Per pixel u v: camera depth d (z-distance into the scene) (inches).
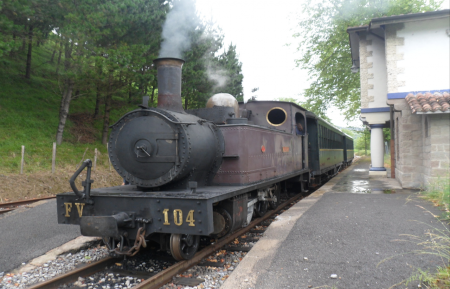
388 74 375.2
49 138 592.7
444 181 293.1
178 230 153.9
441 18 352.8
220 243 196.4
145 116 183.0
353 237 180.1
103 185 507.8
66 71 526.3
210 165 205.8
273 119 334.3
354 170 721.0
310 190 483.5
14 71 779.4
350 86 730.8
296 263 148.6
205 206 148.6
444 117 320.5
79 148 606.5
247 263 151.6
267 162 255.3
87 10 494.6
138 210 162.6
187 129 179.2
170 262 175.2
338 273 135.4
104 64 490.6
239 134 211.8
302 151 375.9
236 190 185.2
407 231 186.1
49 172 470.3
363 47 482.3
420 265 137.9
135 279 152.5
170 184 187.6
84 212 175.9
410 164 380.5
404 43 370.9
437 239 169.5
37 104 687.1
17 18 503.5
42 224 248.1
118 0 522.0
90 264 161.5
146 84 574.9
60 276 147.1
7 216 280.2
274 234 193.8
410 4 607.5
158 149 178.2
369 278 129.2
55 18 518.0
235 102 255.0
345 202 280.5
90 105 829.8
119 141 188.7
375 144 509.4
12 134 542.9
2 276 156.9
